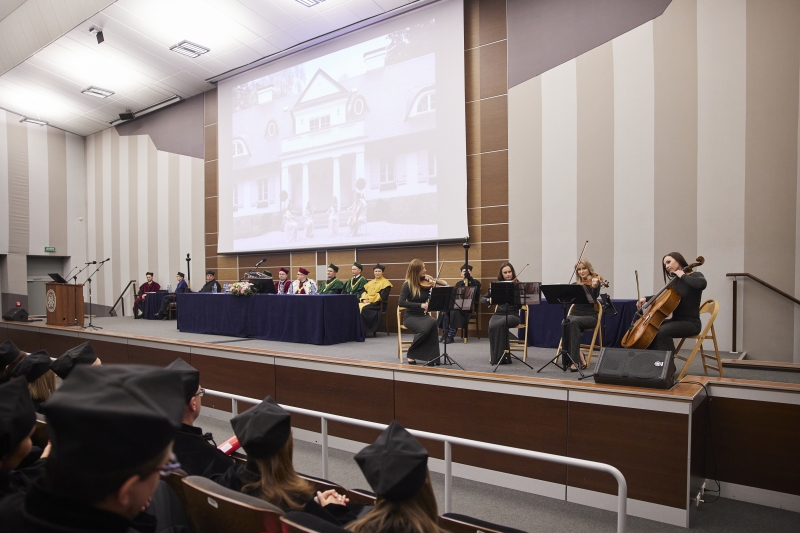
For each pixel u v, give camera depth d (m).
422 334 4.50
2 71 10.66
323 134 9.09
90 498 0.70
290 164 9.62
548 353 5.36
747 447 3.11
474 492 3.26
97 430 0.67
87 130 13.86
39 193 13.44
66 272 14.15
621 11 6.35
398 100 8.12
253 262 10.42
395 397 3.91
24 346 8.49
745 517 2.86
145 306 11.39
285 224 9.71
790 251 5.26
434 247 7.86
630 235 6.25
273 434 1.51
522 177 7.10
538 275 6.96
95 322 10.34
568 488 3.09
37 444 2.26
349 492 1.89
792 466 2.97
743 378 3.77
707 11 5.75
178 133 11.91
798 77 5.24
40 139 13.46
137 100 11.84
